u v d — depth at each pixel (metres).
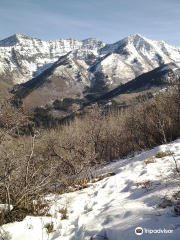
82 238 2.75
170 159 5.15
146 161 5.57
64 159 6.70
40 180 4.51
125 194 3.97
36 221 3.27
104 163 7.48
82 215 3.48
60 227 3.23
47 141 7.21
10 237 2.84
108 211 3.31
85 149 7.26
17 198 3.79
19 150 4.80
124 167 5.85
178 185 3.42
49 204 4.03
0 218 3.26
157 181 3.97
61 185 5.78
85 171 6.22
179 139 6.93
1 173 3.99
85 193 4.71
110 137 9.09
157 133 7.96
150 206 3.05
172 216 2.57
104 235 2.68
